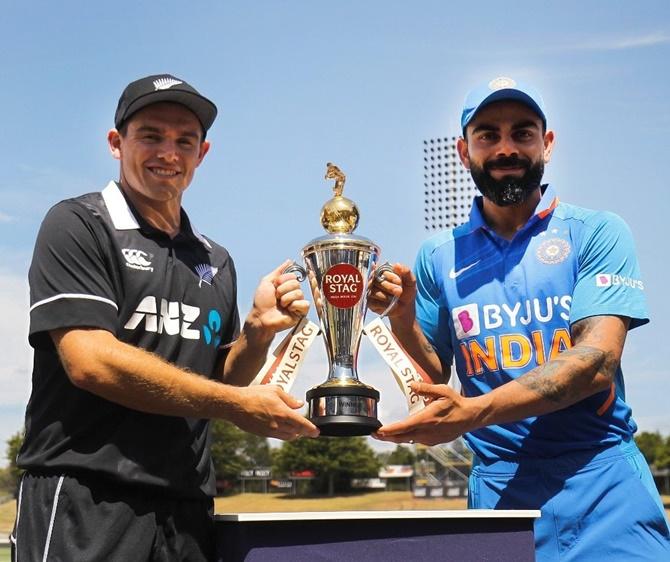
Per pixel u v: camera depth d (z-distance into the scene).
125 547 2.44
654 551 3.04
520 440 3.18
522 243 3.27
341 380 2.91
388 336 2.94
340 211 3.09
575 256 3.19
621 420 3.17
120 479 2.45
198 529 2.61
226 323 2.92
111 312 2.53
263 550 2.38
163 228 2.82
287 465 61.12
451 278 3.39
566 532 3.09
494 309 3.26
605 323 3.02
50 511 2.45
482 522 2.50
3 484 54.75
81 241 2.57
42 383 2.59
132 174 2.75
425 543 2.46
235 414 2.49
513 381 2.85
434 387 2.72
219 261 2.95
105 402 2.52
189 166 2.79
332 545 2.42
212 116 2.86
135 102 2.69
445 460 31.50
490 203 3.38
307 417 2.86
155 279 2.66
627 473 3.10
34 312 2.51
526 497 3.15
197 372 2.71
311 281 3.07
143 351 2.46
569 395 2.86
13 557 2.53
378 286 3.06
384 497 54.22
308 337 2.85
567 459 3.13
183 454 2.58
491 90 3.13
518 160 3.16
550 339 3.17
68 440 2.49
